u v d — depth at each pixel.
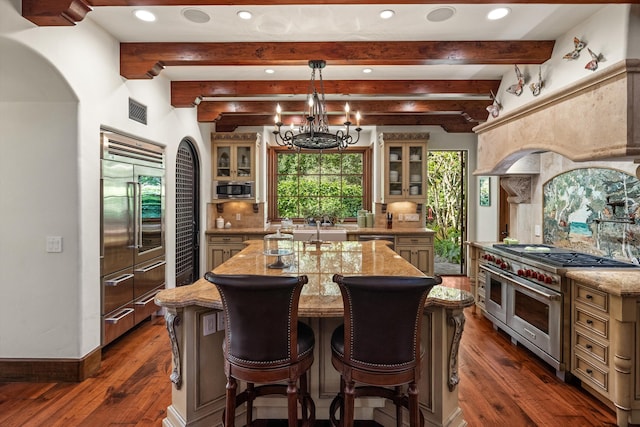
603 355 2.33
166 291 2.15
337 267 2.71
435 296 2.00
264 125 6.01
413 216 6.11
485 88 4.11
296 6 2.62
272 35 3.09
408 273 2.49
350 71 3.92
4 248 2.70
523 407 2.38
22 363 2.71
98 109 2.93
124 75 3.26
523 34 3.03
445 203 7.05
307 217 6.66
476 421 2.23
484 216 5.89
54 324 2.71
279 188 6.77
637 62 2.17
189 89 4.29
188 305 1.99
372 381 1.66
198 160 5.42
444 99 4.96
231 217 6.21
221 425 2.16
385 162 5.79
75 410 2.34
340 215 6.73
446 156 7.02
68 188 2.69
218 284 1.64
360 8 2.65
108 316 3.07
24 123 2.67
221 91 4.29
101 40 2.96
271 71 3.96
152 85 3.86
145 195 3.73
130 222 3.44
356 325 1.66
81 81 2.71
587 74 2.71
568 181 3.53
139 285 3.60
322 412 2.23
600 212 3.14
